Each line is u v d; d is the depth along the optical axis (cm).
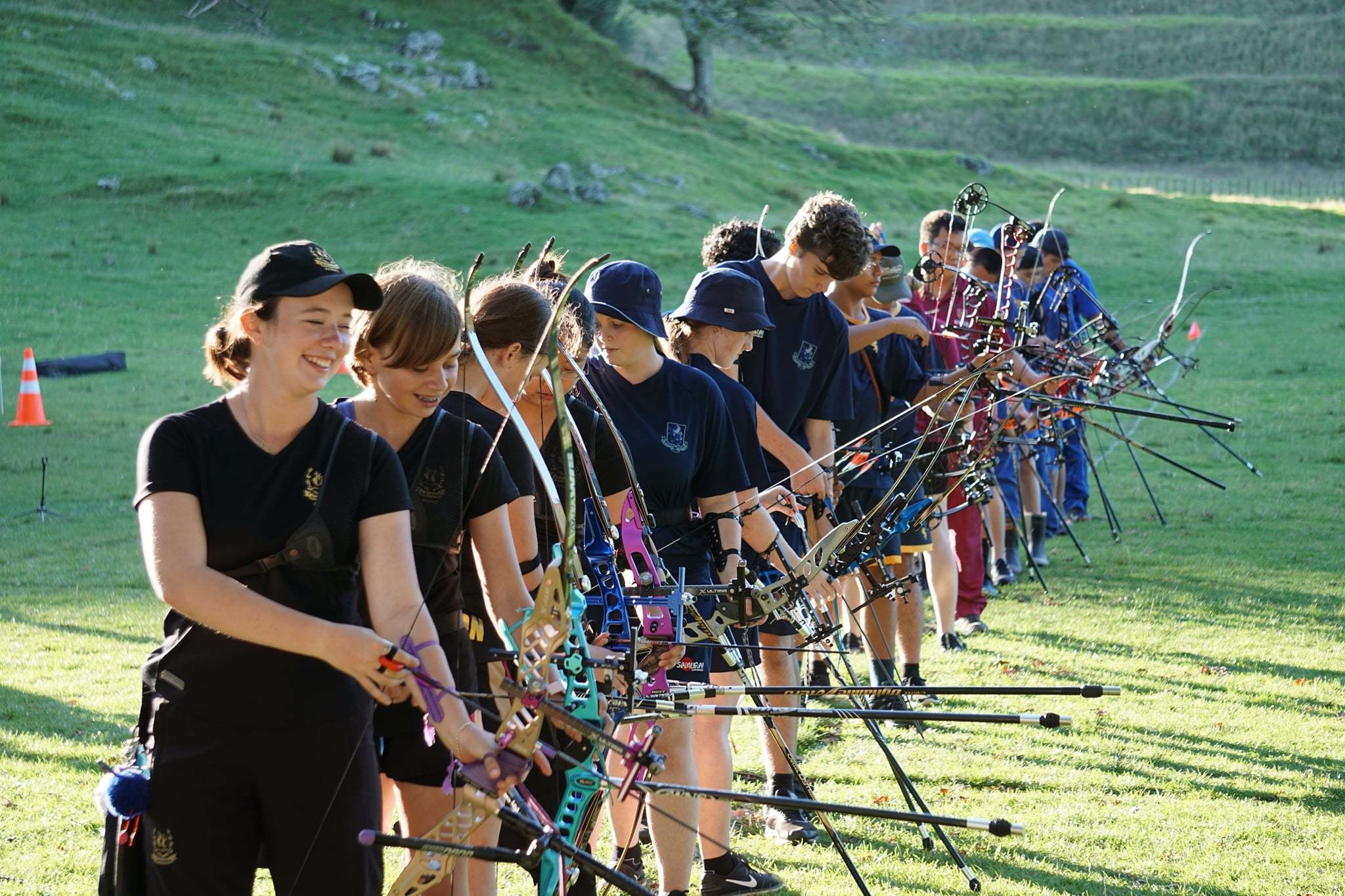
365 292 385
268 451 381
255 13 6334
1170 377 2689
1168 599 1188
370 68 5672
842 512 851
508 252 3797
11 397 2280
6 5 5547
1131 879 609
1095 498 1722
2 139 4316
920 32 11250
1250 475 1817
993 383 911
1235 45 11000
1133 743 802
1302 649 1018
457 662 464
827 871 624
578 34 7038
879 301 901
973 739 817
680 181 5225
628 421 568
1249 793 722
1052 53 11100
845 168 6138
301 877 383
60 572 1294
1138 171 8825
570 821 428
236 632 360
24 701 876
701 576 584
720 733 597
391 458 397
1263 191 7506
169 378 2470
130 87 5028
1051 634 1063
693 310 623
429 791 459
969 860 633
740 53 9850
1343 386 2531
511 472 485
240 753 378
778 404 720
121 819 386
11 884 582
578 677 432
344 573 392
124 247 3653
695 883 622
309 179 4241
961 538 1068
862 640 999
